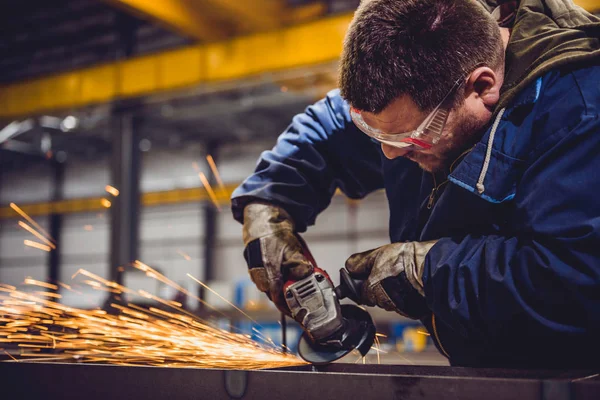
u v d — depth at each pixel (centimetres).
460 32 93
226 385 95
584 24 97
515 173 95
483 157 96
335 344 112
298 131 138
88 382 104
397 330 596
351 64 96
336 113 136
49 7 727
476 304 94
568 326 87
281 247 122
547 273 86
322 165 136
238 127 1101
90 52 794
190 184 1295
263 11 573
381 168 139
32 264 1443
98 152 1206
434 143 99
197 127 1101
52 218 1410
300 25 543
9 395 110
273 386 91
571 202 86
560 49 94
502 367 105
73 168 1323
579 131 87
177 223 1338
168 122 1052
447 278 98
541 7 105
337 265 1214
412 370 108
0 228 1480
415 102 94
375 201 1199
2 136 861
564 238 85
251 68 562
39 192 1412
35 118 722
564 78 94
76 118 786
